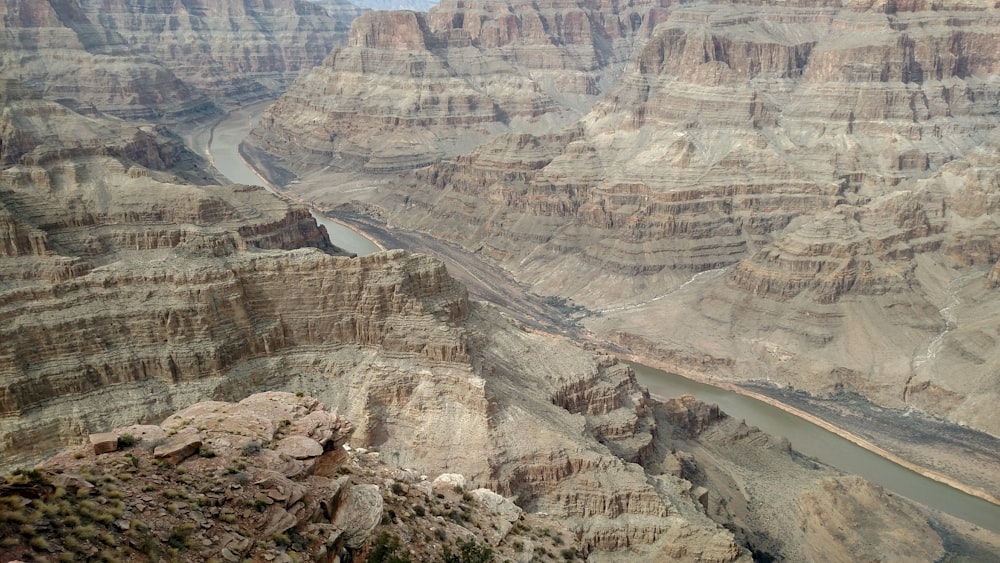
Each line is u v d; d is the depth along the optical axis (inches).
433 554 1608.0
